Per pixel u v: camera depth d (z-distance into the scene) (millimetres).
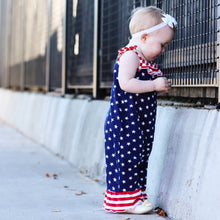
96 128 5184
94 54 5785
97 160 4883
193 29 3693
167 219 3186
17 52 12023
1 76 14828
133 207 3273
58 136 6688
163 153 3562
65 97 7117
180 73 3896
